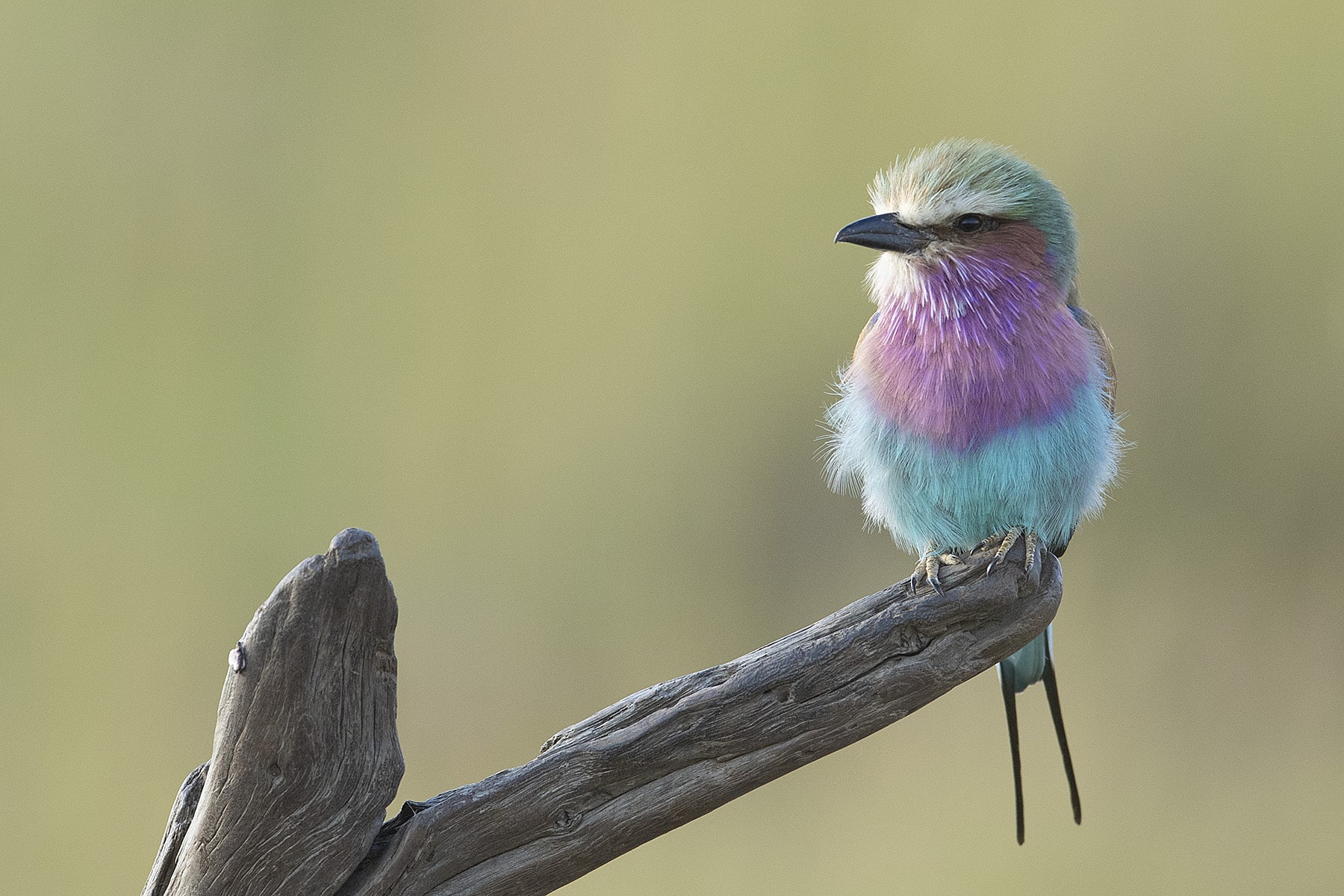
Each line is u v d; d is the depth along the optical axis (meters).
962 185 8.16
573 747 8.02
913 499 8.18
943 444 8.16
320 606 7.96
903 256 8.16
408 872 8.00
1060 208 8.17
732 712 8.02
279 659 7.96
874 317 8.20
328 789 7.98
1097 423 8.16
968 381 8.16
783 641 8.03
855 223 8.17
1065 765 8.21
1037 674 8.22
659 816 8.02
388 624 7.98
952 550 8.19
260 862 7.98
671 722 8.02
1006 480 8.16
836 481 8.23
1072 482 8.16
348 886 8.00
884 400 8.16
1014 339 8.16
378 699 7.98
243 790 7.97
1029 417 8.16
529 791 8.01
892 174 8.20
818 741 8.02
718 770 8.02
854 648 8.02
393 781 7.98
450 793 8.01
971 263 8.16
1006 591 8.03
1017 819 8.24
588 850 8.02
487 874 8.01
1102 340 8.20
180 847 7.99
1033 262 8.16
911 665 8.03
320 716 7.97
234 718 7.97
